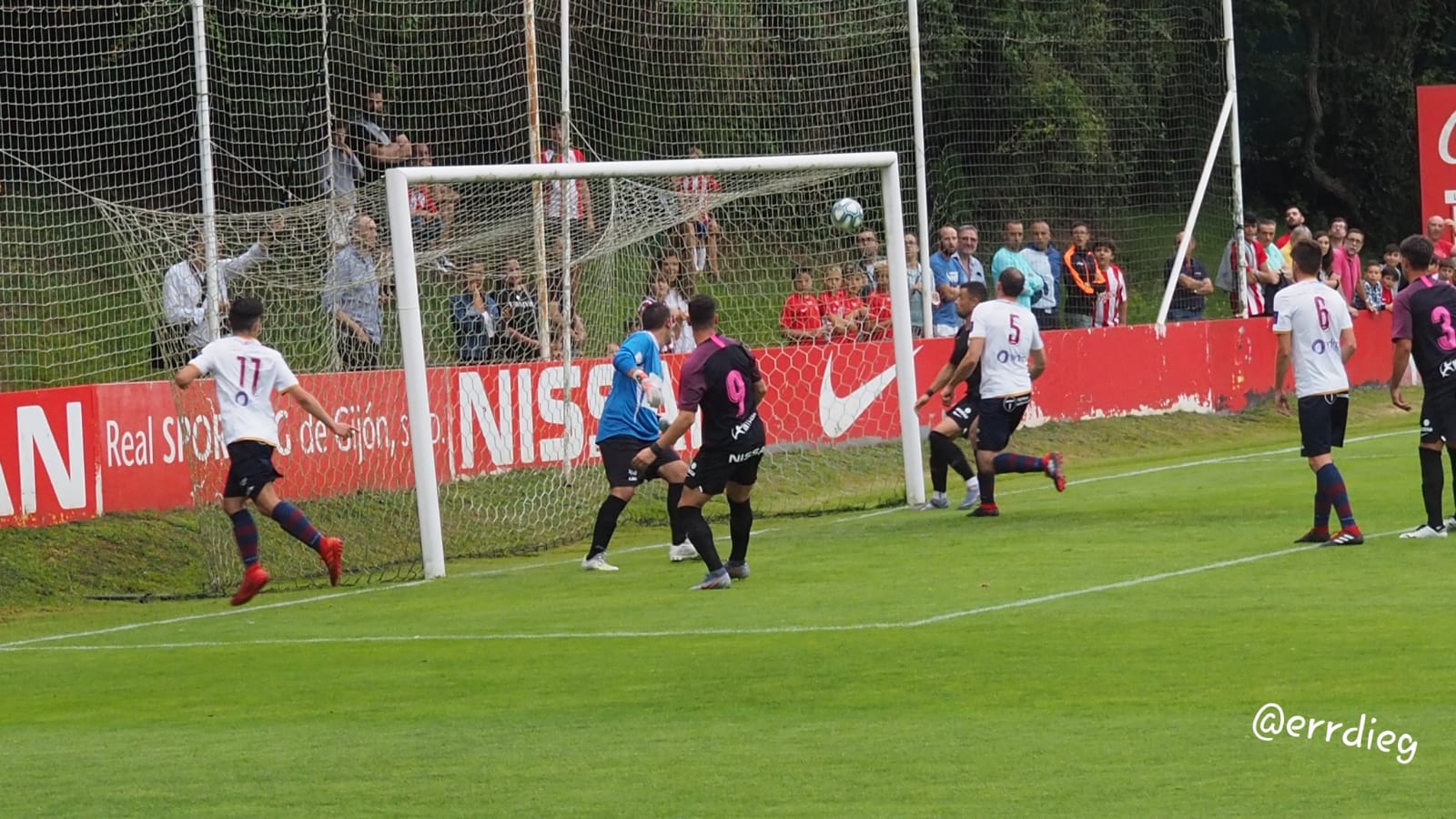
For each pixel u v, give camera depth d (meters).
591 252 38.78
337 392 34.81
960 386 45.72
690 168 34.16
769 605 24.25
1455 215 58.47
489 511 36.12
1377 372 58.12
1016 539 30.09
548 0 47.38
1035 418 47.22
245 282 35.25
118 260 42.00
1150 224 56.97
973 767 14.99
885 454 43.06
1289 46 83.19
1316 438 27.48
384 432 35.62
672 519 29.91
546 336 38.41
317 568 31.78
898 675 19.02
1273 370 54.03
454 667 20.72
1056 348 47.94
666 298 41.16
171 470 34.47
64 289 42.84
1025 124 55.59
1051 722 16.59
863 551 29.67
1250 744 15.46
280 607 27.08
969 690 18.14
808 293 42.94
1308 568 25.41
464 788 14.91
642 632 22.48
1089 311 50.41
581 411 39.12
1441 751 15.05
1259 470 39.69
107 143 41.34
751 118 49.91
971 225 54.41
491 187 41.25
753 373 26.06
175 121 45.41
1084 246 50.69
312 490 34.19
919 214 45.94
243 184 44.78
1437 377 27.52
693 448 41.28
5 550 30.66
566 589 27.31
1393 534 28.61
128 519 33.34
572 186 39.41
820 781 14.73
